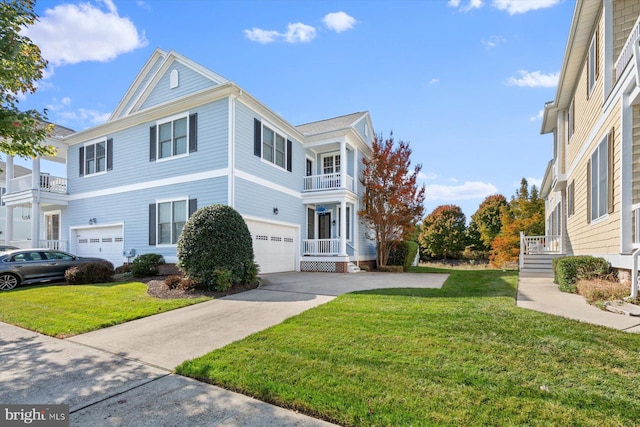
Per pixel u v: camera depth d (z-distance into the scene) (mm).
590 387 3004
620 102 7082
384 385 3178
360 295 7758
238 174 11891
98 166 15070
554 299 6809
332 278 11742
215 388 3383
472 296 7273
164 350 4527
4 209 22781
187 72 13312
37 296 8266
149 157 13461
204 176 12070
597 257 8367
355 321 5387
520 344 4082
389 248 17812
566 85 12055
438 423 2557
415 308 6109
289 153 15406
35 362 4180
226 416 2855
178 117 12844
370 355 3918
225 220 9125
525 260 13570
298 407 2928
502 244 22406
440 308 6031
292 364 3754
